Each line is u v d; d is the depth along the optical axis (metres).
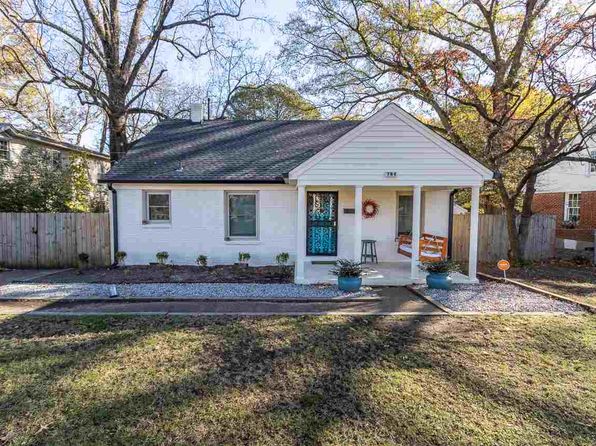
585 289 8.24
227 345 4.80
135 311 6.36
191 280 8.97
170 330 5.35
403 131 8.47
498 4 12.23
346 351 4.63
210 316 6.04
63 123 24.19
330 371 4.06
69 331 5.30
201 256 10.70
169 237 10.87
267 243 10.98
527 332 5.37
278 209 10.94
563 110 9.66
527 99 11.52
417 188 8.58
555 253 13.44
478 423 3.10
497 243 12.43
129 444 2.81
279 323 5.71
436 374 4.00
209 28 17.91
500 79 11.93
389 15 13.71
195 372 4.01
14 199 12.20
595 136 14.57
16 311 6.36
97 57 15.86
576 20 9.12
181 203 10.81
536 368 4.17
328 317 6.05
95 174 18.48
